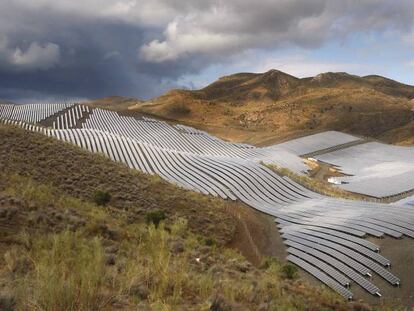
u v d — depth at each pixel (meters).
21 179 24.19
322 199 49.94
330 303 15.22
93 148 68.06
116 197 33.03
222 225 34.91
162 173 55.91
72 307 5.72
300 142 130.00
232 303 7.94
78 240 10.98
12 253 8.66
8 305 5.50
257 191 51.34
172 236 17.73
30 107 139.38
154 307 6.54
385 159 109.75
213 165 60.31
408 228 33.47
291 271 21.03
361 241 31.50
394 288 25.64
